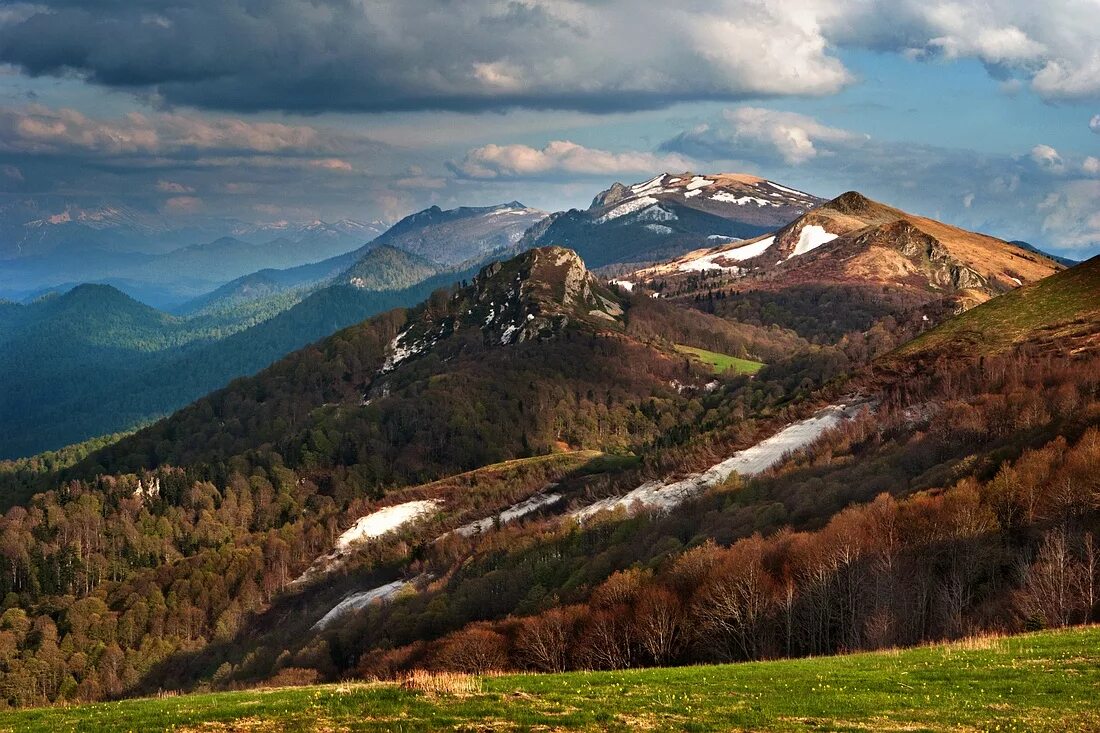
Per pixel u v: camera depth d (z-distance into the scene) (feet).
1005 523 275.59
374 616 475.72
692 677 152.35
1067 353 483.10
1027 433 354.13
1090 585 204.85
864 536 280.92
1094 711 114.83
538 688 143.74
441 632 419.74
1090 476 262.06
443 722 120.06
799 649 258.98
